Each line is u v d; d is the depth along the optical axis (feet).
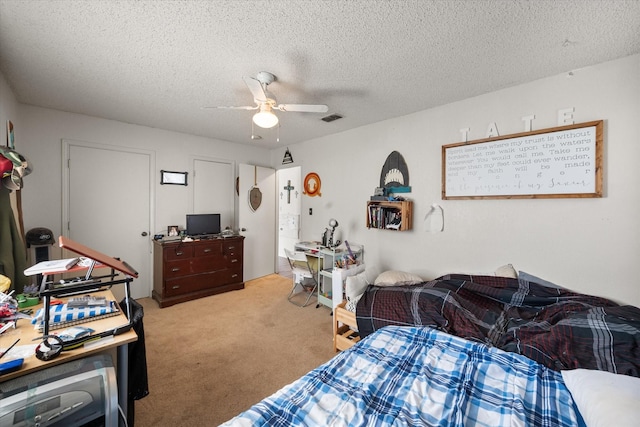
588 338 4.75
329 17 4.99
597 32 5.34
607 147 6.42
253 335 8.89
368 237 11.55
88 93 8.50
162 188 12.62
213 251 12.70
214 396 6.11
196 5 4.71
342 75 7.19
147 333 8.97
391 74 7.13
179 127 12.20
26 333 4.27
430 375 4.26
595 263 6.61
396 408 3.56
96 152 10.91
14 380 3.52
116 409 3.67
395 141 10.54
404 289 8.05
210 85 7.91
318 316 10.41
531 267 7.52
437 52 6.11
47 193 9.95
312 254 11.64
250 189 15.16
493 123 8.12
